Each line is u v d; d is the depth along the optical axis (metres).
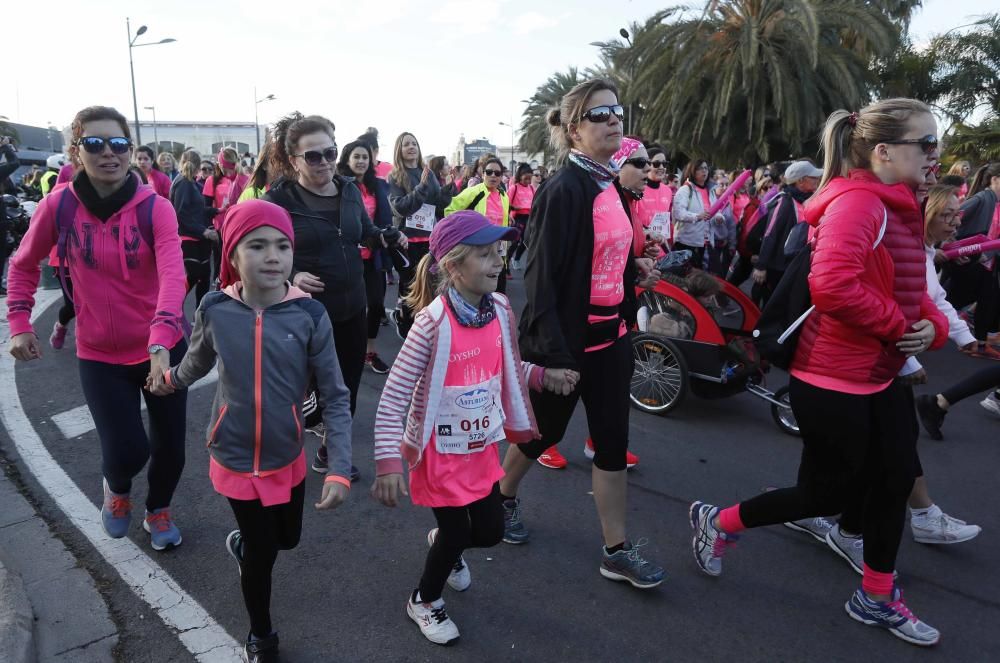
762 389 5.11
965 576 3.30
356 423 4.98
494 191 7.82
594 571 3.23
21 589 2.80
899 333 2.49
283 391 2.36
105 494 3.14
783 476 4.33
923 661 2.70
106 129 2.77
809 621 2.92
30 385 5.51
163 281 2.84
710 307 5.31
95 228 2.85
